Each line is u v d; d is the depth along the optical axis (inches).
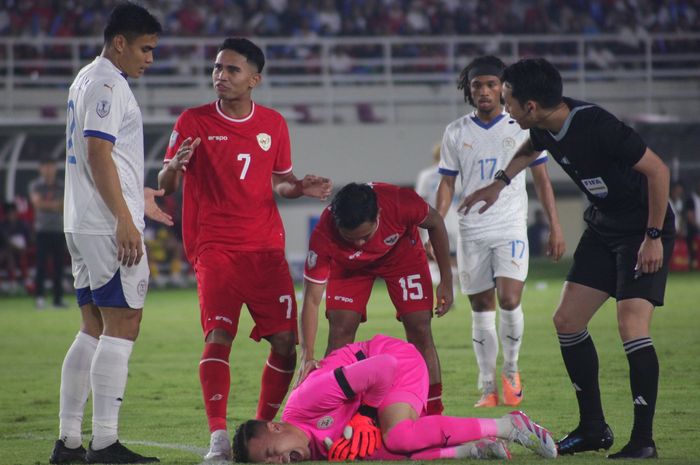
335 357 625.0
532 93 603.2
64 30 3056.1
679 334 1298.0
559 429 712.4
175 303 2044.8
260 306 672.4
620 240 625.6
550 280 2395.4
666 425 706.2
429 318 720.3
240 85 675.4
